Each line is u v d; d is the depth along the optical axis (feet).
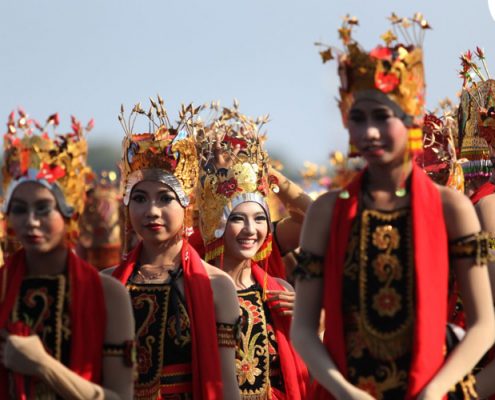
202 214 60.29
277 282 61.62
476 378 48.55
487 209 51.49
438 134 57.62
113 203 71.51
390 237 42.68
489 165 59.06
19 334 42.19
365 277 42.68
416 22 43.70
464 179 59.57
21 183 43.01
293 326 43.78
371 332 42.42
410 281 42.24
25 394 42.34
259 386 57.77
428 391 40.88
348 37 43.19
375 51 43.11
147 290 52.85
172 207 53.06
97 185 71.51
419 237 41.93
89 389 41.91
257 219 59.72
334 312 42.75
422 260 41.75
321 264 43.70
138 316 52.42
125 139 54.34
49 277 43.34
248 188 59.67
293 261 67.97
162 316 52.19
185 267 53.06
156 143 53.11
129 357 43.47
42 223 42.86
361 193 43.45
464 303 43.11
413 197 42.45
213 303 52.24
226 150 60.03
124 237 58.23
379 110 42.37
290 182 65.98
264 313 59.16
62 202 43.21
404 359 42.16
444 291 42.01
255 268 60.49
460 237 42.78
